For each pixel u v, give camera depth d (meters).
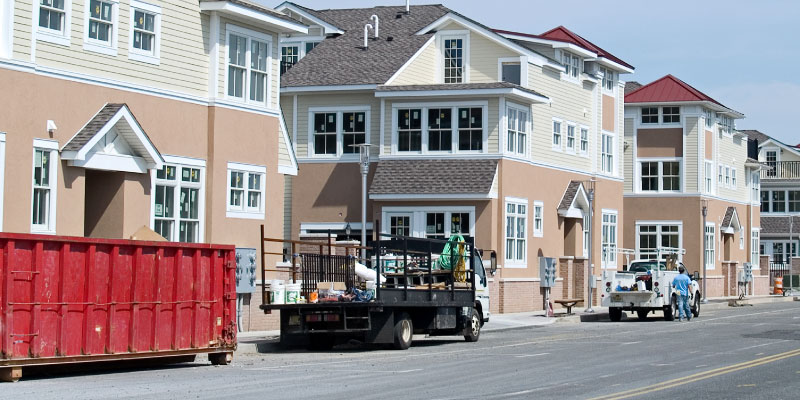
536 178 56.31
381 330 32.06
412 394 20.67
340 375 24.52
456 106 52.72
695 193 77.94
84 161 31.20
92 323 23.72
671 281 50.84
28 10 29.95
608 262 65.62
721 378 24.22
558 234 59.47
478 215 51.56
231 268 27.80
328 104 55.34
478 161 52.31
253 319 37.97
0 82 29.05
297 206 55.66
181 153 35.44
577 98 61.91
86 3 31.94
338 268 32.66
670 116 78.94
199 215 36.28
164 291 25.67
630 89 89.94
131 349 24.62
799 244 109.88
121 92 33.06
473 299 36.84
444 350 32.69
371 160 54.28
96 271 23.88
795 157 112.31
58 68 30.86
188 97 35.69
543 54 58.94
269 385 22.22
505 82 52.84
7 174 29.20
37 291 22.61
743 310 63.00
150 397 19.94
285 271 36.44
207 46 36.66
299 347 33.84
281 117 40.38
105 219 33.09
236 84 37.78
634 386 22.44
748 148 98.75
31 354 22.50
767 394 21.39
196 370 25.91
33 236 22.53
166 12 34.94
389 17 62.53
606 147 66.38
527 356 30.12
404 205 52.47
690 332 41.59
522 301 54.28
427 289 33.66
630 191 79.38
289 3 61.09
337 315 31.28
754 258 94.12
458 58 57.44
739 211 89.62
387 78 54.03
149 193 34.03
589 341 36.59
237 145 37.59
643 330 43.16
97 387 21.62
